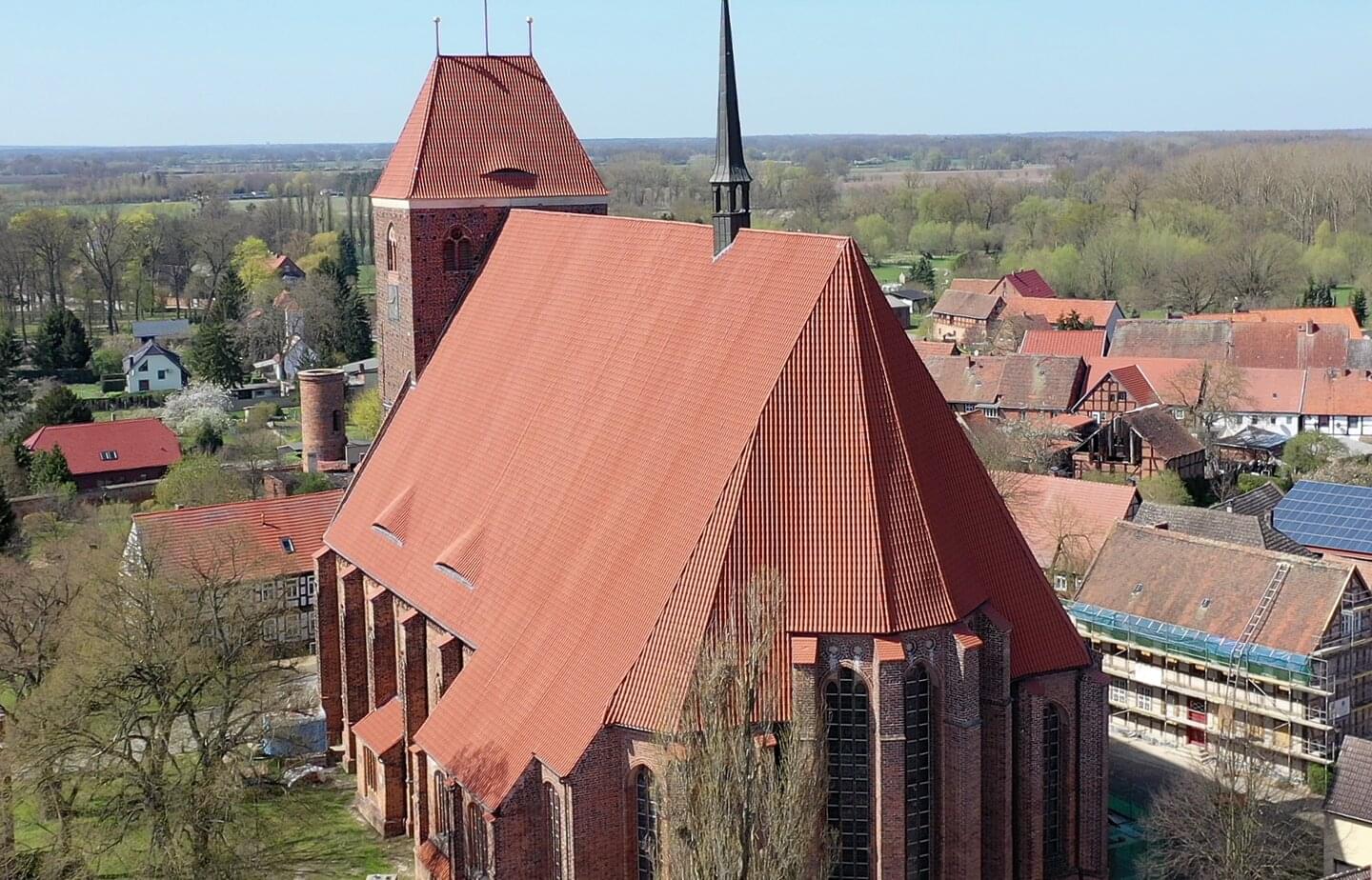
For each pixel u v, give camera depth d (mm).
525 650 57125
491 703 57156
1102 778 56250
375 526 72500
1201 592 82875
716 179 59500
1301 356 173625
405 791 68375
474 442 68750
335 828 70062
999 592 54500
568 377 64562
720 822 44781
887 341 54094
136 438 146125
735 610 51188
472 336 74312
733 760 44906
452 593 63312
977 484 55562
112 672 64562
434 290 77562
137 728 68250
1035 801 54531
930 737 52000
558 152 80375
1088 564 100062
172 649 65125
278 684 76938
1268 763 71188
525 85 81125
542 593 58188
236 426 167750
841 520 51500
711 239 60750
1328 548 104375
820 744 49906
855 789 51562
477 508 65500
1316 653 75375
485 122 79375
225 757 71938
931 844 52625
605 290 65500
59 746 64062
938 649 51281
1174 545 86125
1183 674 81938
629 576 54562
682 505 54125
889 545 51281
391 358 81312
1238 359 175250
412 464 73438
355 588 74562
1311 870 65438
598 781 51688
